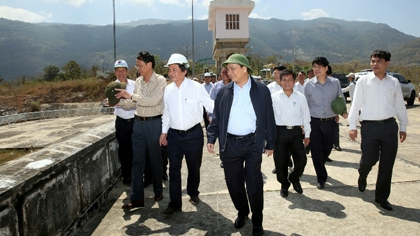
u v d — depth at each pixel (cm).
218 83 624
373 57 329
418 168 482
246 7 2827
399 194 378
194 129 343
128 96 349
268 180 456
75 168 305
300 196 386
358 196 377
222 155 294
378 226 298
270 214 335
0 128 1077
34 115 1565
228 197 392
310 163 546
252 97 282
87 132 411
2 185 200
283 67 504
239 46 2959
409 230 289
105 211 359
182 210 355
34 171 232
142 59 347
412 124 952
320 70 407
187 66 339
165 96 345
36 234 228
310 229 298
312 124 414
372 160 347
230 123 289
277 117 375
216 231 301
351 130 358
